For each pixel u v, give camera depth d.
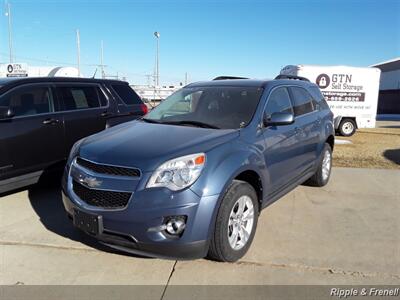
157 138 3.81
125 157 3.45
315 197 5.90
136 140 3.80
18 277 3.42
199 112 4.61
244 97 4.61
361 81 16.73
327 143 6.48
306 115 5.57
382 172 7.86
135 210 3.23
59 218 4.84
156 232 3.22
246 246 3.81
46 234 4.34
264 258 3.80
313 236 4.38
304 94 5.74
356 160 9.52
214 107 4.59
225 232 3.48
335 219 4.95
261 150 4.07
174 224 3.24
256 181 4.07
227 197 3.48
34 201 5.50
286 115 4.24
